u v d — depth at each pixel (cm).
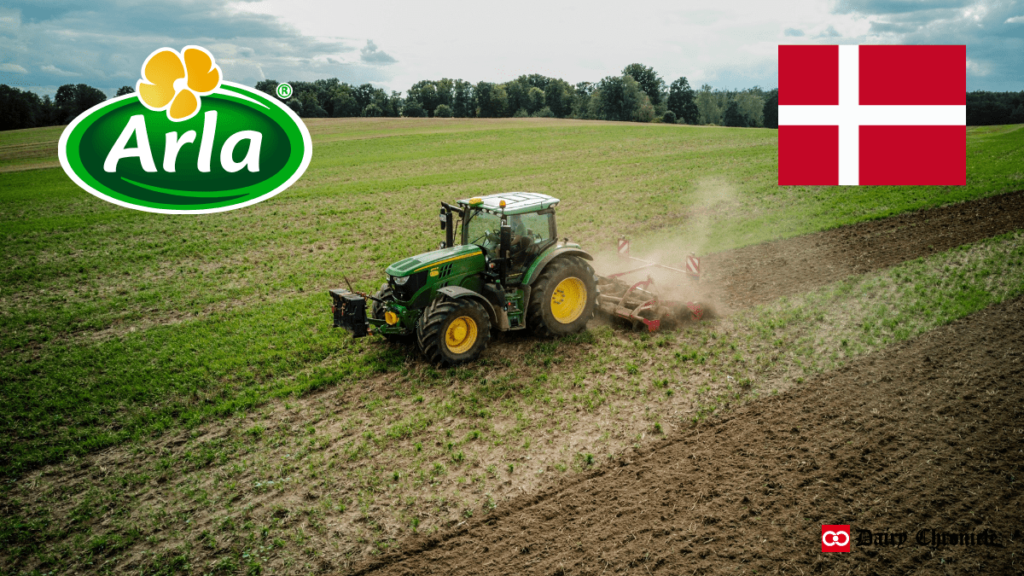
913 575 507
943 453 661
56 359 1030
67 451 748
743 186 2525
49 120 11369
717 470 655
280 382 894
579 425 757
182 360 991
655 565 532
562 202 2372
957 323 995
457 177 3234
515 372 897
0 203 2811
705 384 841
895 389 800
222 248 1812
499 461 690
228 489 662
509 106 13725
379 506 626
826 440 697
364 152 4838
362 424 781
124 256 1753
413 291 915
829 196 2164
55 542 599
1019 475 619
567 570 532
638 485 638
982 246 1400
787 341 959
